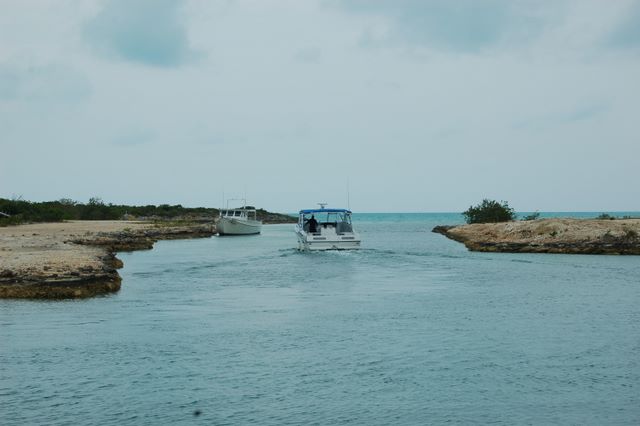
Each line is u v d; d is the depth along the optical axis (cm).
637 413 1242
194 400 1314
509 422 1198
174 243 7162
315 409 1265
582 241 5191
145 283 3169
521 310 2350
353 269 3956
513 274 3606
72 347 1734
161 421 1202
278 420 1209
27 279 2609
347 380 1446
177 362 1591
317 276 3553
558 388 1389
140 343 1784
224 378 1460
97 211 12031
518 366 1555
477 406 1280
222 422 1198
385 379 1453
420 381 1439
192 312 2300
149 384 1414
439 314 2266
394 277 3494
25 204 8962
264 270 3862
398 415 1233
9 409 1259
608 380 1443
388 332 1944
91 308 2359
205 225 10269
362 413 1244
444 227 10200
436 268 3994
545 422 1198
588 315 2241
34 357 1631
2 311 2275
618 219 6125
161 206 15338
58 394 1348
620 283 3162
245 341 1817
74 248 3753
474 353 1678
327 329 1992
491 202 8562
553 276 3488
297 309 2381
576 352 1688
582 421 1202
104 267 2969
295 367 1548
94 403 1295
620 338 1853
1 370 1516
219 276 3528
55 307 2369
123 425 1182
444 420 1207
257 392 1362
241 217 9969
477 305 2472
